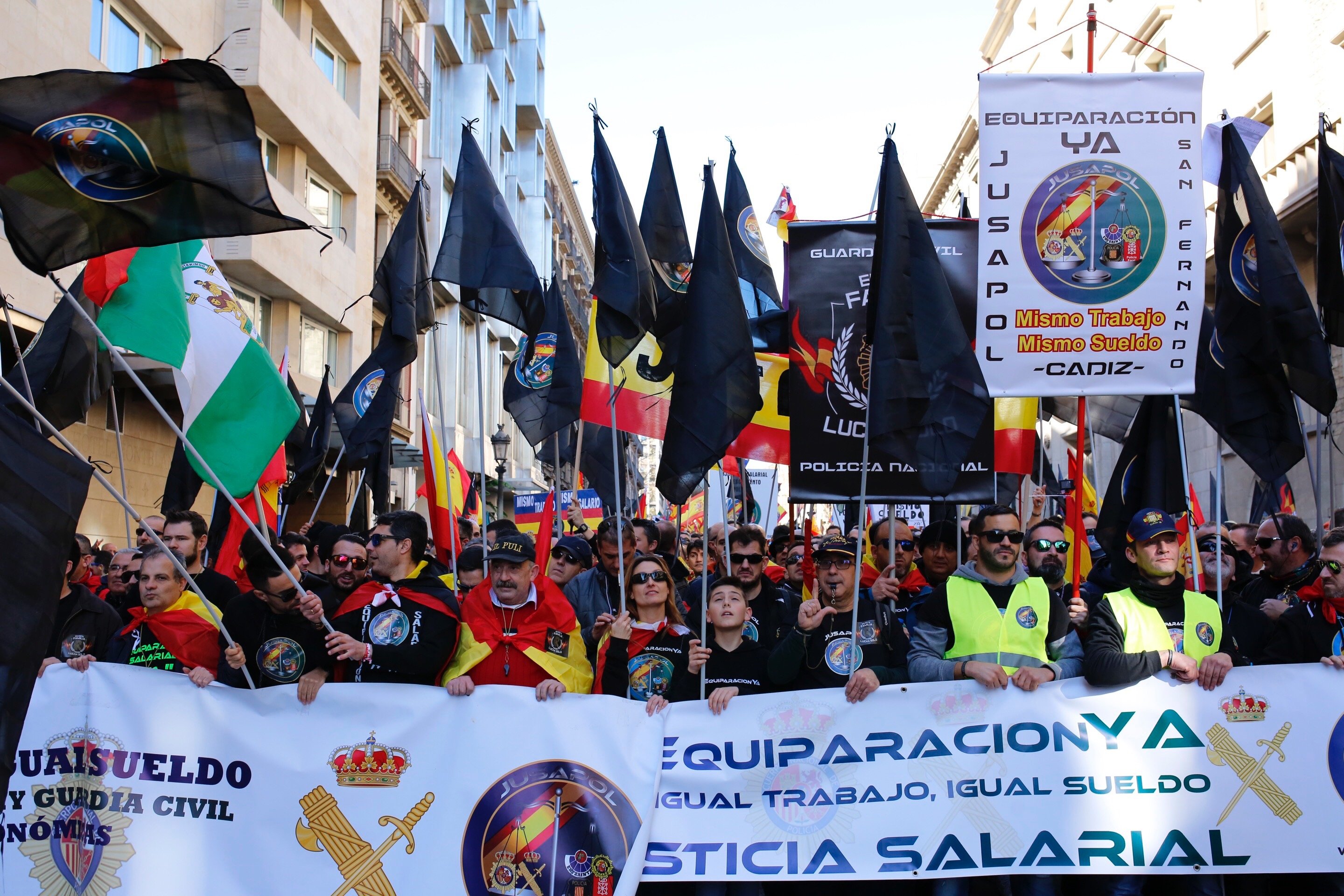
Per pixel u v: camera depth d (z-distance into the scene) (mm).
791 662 4816
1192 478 22141
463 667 4930
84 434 15578
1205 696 4703
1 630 3166
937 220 6309
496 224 6449
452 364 30969
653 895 4852
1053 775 4684
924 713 4746
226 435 5660
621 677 5027
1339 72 18062
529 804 4625
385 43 27719
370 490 8180
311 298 21812
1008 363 5316
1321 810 4617
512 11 47594
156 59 17156
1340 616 5152
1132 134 5305
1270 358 5590
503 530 6496
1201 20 23984
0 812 3133
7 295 12078
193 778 4625
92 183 4125
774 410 7027
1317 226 5820
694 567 9008
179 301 5508
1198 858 4621
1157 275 5285
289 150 21703
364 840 4598
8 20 12867
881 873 4629
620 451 9375
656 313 6828
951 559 6105
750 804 4703
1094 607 5285
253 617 4934
